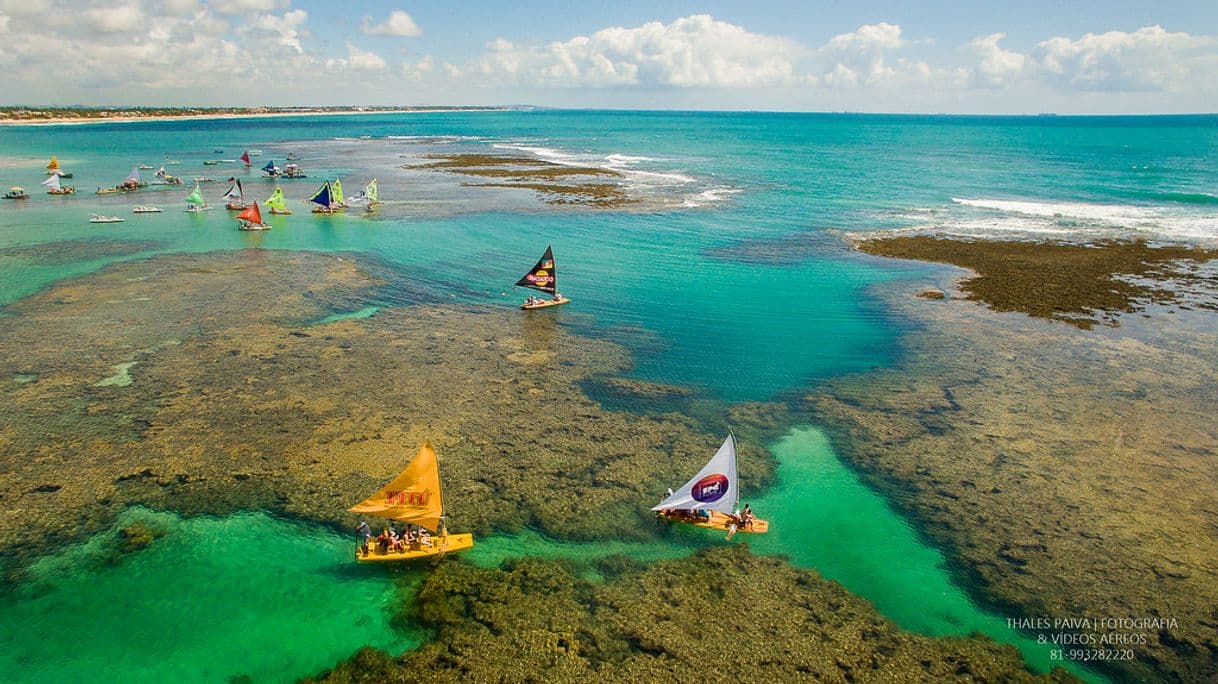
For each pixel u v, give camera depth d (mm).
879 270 57000
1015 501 26312
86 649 19250
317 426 30469
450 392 34156
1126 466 28391
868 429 31750
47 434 29234
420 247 63438
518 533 24125
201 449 28422
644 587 21828
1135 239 65438
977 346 40906
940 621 20734
